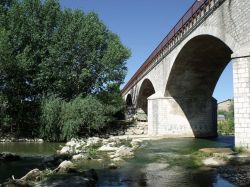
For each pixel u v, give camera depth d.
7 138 45.25
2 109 46.19
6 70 45.31
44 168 19.17
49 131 42.62
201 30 29.73
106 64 50.78
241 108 20.94
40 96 48.38
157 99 44.44
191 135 44.12
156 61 47.50
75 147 29.38
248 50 20.81
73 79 49.44
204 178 14.73
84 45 49.28
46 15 49.81
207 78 41.62
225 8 24.89
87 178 14.65
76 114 42.09
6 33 44.44
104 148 28.14
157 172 16.91
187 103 44.47
